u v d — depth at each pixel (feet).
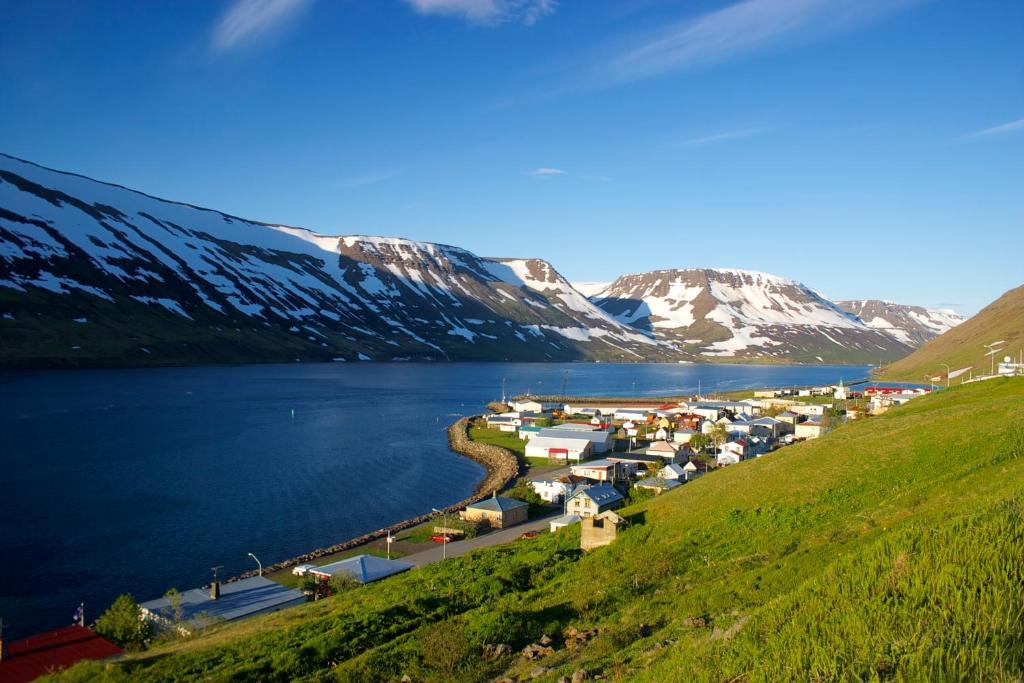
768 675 65.46
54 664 141.18
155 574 224.74
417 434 542.16
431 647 118.42
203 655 132.26
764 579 127.34
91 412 558.15
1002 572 72.69
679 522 182.80
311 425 558.15
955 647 60.34
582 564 166.50
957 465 170.91
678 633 106.93
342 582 195.62
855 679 59.93
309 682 111.55
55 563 230.89
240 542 260.01
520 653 116.57
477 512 289.33
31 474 348.18
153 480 348.79
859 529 145.59
